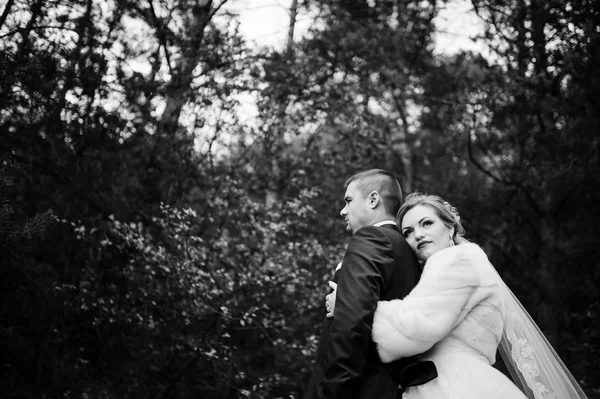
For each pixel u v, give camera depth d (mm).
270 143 7410
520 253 7645
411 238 2641
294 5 8805
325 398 2119
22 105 5633
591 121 6406
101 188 6242
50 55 5656
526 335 2639
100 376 6180
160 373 6188
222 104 6891
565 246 6844
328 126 7961
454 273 2396
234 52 7262
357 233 2443
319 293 6613
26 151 5727
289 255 6434
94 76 5918
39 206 5766
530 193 7539
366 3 9258
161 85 6742
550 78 7039
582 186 6840
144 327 5977
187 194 6930
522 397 2369
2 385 5414
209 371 6520
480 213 8359
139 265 6039
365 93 8422
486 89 7293
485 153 7938
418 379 2316
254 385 6152
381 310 2285
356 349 2115
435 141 10211
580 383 6582
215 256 6332
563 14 6695
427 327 2268
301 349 6402
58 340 5738
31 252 5875
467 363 2395
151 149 6703
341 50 8336
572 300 7047
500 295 2531
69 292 5801
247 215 6695
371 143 8273
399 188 2750
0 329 5266
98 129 6082
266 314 6109
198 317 6012
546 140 6855
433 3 8938
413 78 9055
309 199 7281
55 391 5633
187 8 7441
